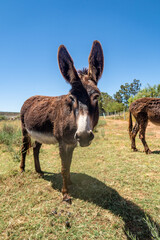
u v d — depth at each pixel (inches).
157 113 185.2
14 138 227.1
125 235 68.3
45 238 67.1
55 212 83.0
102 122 532.4
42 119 110.5
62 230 71.4
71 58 82.2
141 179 119.4
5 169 137.8
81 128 71.0
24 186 110.3
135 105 199.8
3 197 97.0
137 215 80.4
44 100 125.8
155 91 736.3
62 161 98.2
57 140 102.7
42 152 195.2
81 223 75.9
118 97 2331.4
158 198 95.1
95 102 80.0
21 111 138.2
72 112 85.8
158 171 133.2
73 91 79.6
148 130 393.7
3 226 73.7
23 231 71.2
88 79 84.4
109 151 195.5
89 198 96.0
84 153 188.4
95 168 143.1
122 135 313.0
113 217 79.4
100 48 85.8
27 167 145.6
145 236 67.7
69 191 105.3
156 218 77.9
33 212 83.5
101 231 70.5
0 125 330.6
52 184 114.3
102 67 86.7
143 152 192.1
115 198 95.5
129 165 147.3
